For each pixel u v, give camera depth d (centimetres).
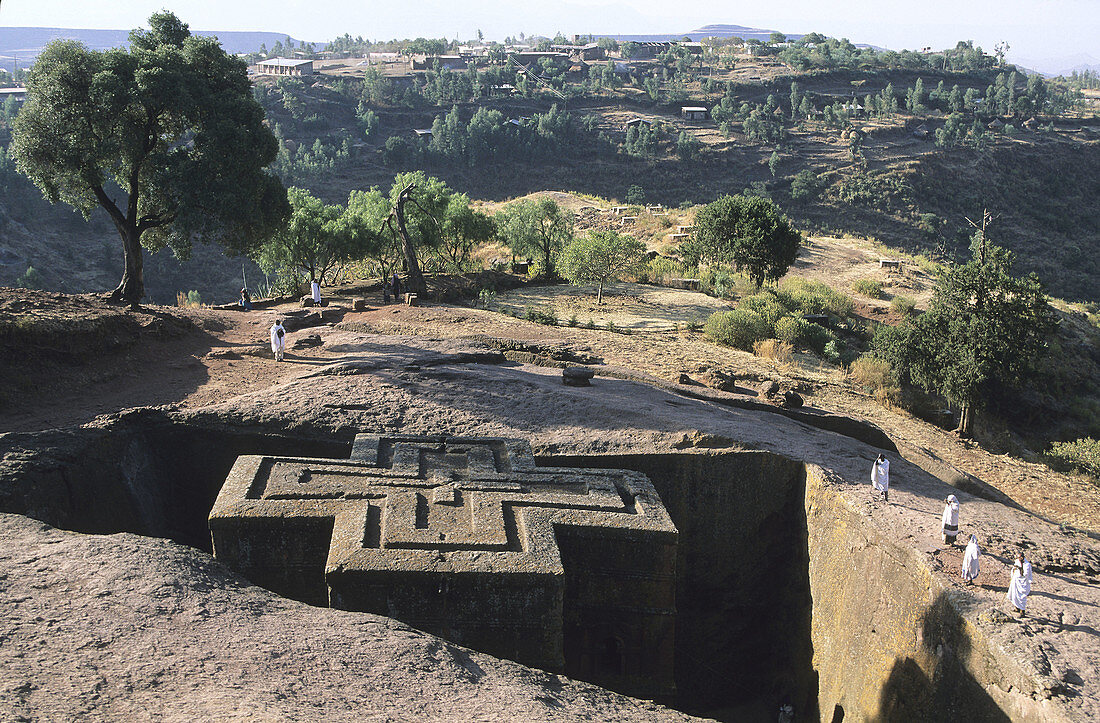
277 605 1084
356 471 1625
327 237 4162
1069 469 2936
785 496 1891
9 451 1570
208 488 1862
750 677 1941
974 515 1670
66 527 1548
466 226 4862
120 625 941
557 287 4681
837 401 3011
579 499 1595
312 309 3369
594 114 16938
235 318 3130
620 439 1917
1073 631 1230
